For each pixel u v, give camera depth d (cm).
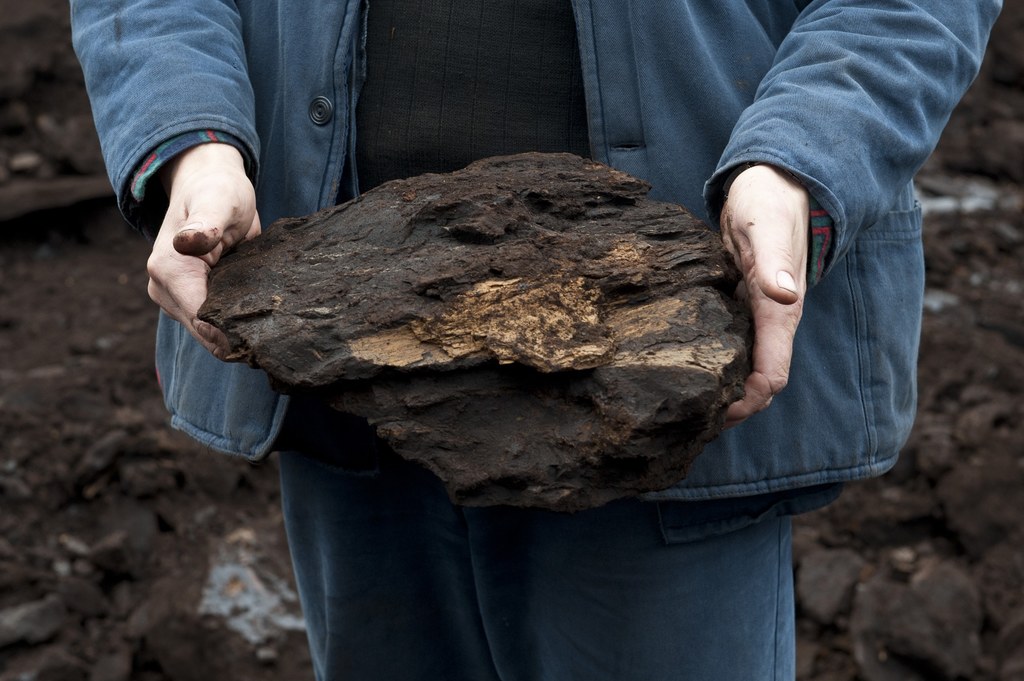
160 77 125
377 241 120
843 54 118
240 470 281
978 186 446
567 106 133
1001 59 505
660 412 103
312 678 235
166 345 152
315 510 151
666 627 136
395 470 146
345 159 135
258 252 122
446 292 112
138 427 285
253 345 111
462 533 145
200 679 238
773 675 146
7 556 255
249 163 128
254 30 138
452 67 133
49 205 372
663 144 127
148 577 260
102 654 244
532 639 147
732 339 107
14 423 284
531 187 123
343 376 108
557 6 130
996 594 250
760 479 129
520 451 107
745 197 113
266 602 243
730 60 129
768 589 143
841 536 269
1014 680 234
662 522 131
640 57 126
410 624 155
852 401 132
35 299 347
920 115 118
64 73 394
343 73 131
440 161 135
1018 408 289
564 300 111
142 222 131
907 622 239
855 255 131
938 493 266
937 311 349
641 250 117
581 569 136
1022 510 262
